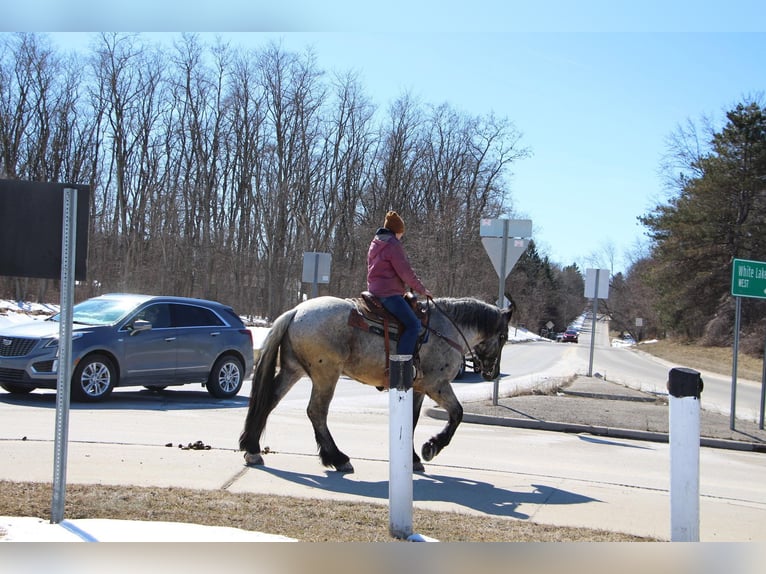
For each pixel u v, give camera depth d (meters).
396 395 5.91
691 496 5.52
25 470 7.52
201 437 10.30
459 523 6.44
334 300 8.77
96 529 5.62
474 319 9.48
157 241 49.78
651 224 60.34
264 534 5.71
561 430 13.92
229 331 15.48
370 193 61.28
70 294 5.64
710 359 52.97
